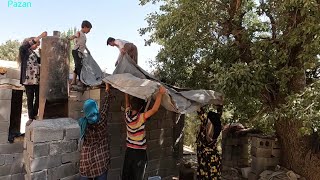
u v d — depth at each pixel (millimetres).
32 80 5750
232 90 6043
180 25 6754
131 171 4855
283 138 7020
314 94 5113
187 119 12227
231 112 8867
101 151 4672
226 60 7109
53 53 5430
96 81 6285
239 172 8164
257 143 7332
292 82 6293
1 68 6082
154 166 6887
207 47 7359
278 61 5996
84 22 6535
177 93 5555
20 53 5754
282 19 6016
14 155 6297
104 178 4711
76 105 6055
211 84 6746
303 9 5207
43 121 5051
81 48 6434
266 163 7219
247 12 7234
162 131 7133
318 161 6434
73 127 5234
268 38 6352
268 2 6441
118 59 6730
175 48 7051
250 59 6797
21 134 6555
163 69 8188
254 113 8031
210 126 6270
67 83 5578
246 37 6680
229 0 6863
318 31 5168
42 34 5500
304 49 5582
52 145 4906
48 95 5301
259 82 5809
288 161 6938
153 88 4602
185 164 8391
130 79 4934
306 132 5070
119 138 6137
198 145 6480
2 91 6094
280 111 5535
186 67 7945
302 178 6496
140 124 4836
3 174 6129
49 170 4855
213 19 6750
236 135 8594
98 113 4680
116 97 6074
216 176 6270
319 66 6246
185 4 6441
